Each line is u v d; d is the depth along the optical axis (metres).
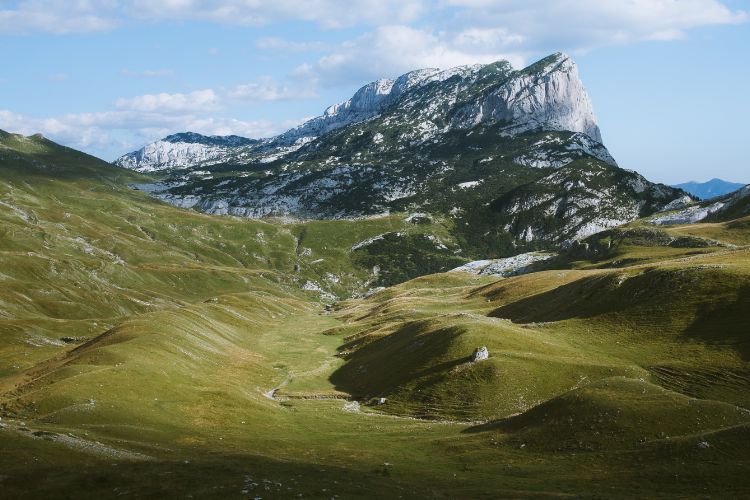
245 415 91.06
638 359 95.62
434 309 189.88
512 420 76.25
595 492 50.78
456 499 48.66
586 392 72.75
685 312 104.62
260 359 149.88
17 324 184.50
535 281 185.25
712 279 109.94
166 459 59.75
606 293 125.25
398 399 100.38
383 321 190.50
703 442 56.59
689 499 47.16
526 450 65.88
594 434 64.62
